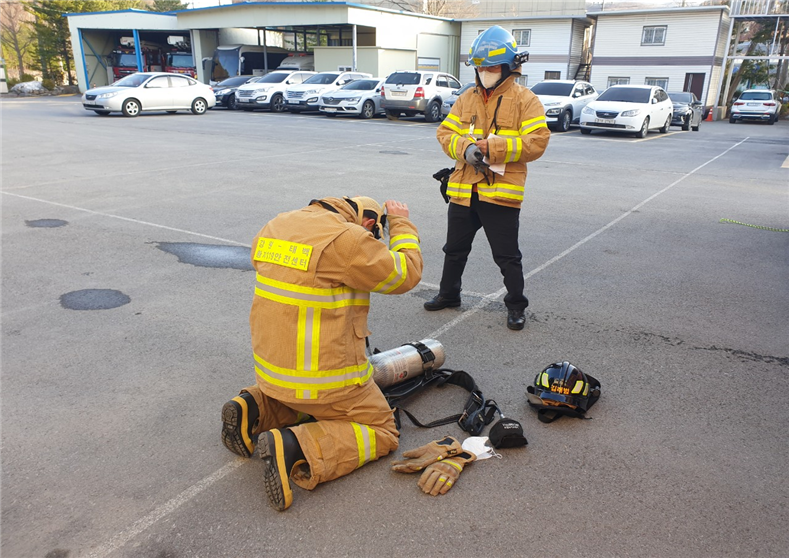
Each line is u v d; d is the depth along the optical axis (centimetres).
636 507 247
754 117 2897
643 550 224
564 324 433
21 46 5878
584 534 232
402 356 319
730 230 717
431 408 322
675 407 324
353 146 1445
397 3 4712
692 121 2298
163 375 352
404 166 1145
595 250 623
